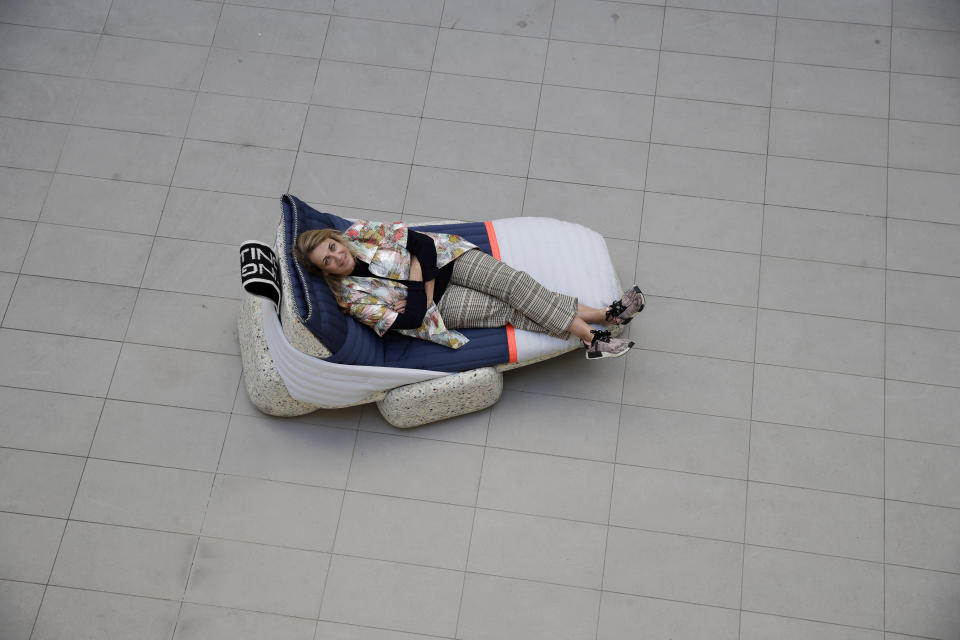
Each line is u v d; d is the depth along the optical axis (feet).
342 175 12.17
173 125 12.52
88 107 12.63
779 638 9.75
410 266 9.87
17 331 11.25
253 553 10.18
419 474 10.52
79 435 10.73
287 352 9.67
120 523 10.31
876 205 11.82
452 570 10.08
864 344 11.07
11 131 12.46
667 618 9.86
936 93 12.48
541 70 12.78
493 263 10.04
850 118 12.36
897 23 12.91
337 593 10.00
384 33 13.07
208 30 13.12
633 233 11.75
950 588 9.91
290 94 12.69
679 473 10.46
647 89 12.62
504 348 10.12
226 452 10.65
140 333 11.28
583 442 10.62
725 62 12.75
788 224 11.75
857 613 9.84
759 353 11.04
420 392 10.04
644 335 11.16
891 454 10.51
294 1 13.29
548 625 9.84
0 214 11.92
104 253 11.73
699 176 12.06
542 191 12.03
